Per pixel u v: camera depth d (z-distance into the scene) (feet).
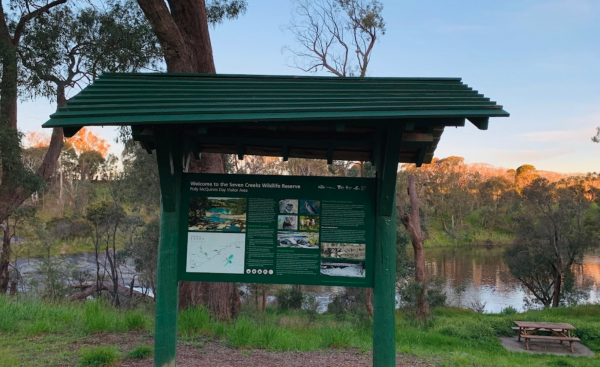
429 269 131.44
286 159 14.78
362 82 12.85
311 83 12.51
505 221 213.46
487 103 11.02
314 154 14.97
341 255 12.96
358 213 13.03
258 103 10.87
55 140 56.65
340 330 25.05
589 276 126.82
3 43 43.45
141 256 69.31
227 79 13.10
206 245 13.11
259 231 13.12
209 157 28.30
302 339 20.88
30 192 49.65
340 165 64.75
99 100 10.91
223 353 17.54
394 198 12.60
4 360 14.61
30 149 143.54
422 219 67.51
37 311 21.62
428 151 14.29
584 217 108.37
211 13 46.29
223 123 12.45
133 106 10.65
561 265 89.10
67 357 15.47
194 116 10.33
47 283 64.44
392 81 12.96
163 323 12.80
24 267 88.53
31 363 14.66
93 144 204.54
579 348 41.37
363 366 16.60
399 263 60.34
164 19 26.96
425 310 52.60
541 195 96.78
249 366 15.99
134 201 74.08
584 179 176.65
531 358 33.96
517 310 83.10
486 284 111.45
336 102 11.03
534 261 90.27
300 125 12.53
